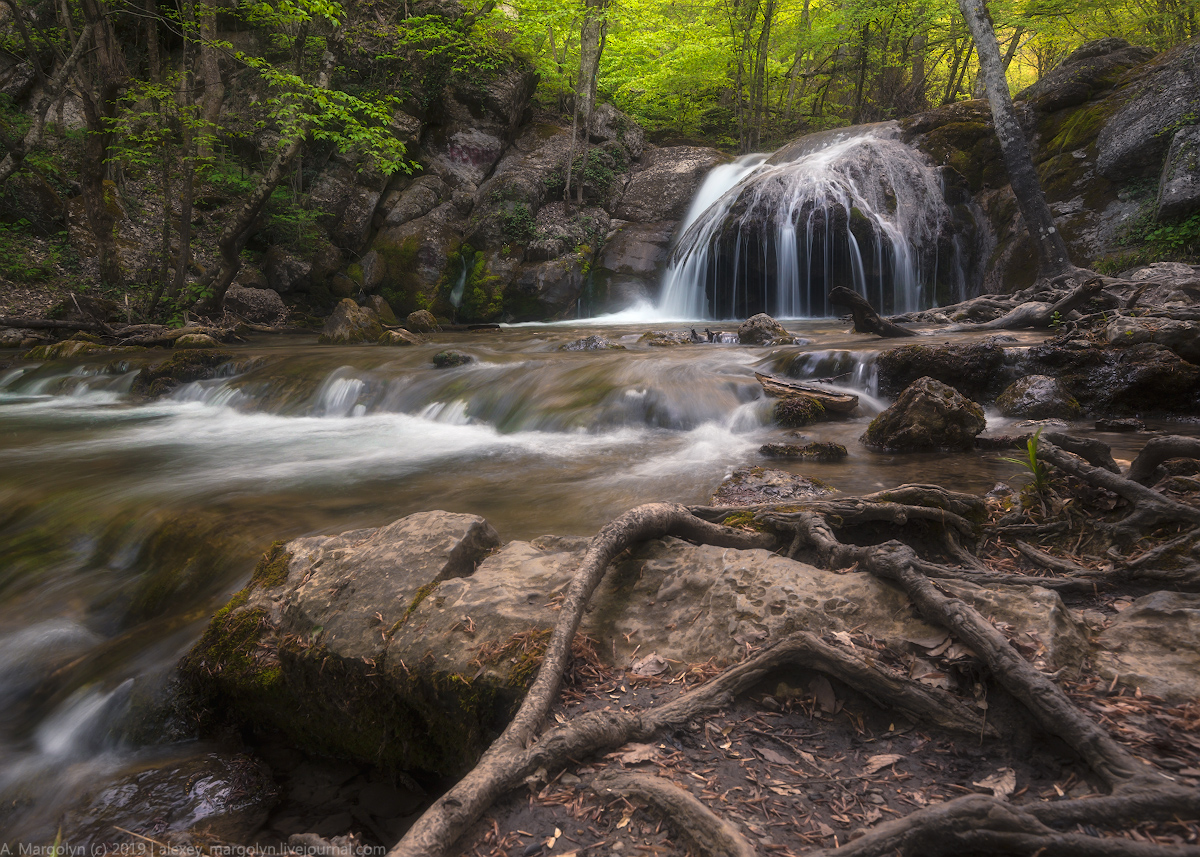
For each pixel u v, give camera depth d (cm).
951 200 1867
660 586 304
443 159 2208
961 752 218
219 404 1068
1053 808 178
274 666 322
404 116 2073
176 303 1620
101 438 830
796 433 743
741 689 247
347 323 1463
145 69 2120
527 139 2373
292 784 300
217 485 598
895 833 176
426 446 771
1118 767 192
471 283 2058
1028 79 3662
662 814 196
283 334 1717
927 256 1777
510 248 2086
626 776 210
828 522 343
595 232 2195
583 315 2127
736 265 1900
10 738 341
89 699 351
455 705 271
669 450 702
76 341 1380
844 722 235
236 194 2008
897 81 2839
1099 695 225
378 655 294
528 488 575
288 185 1986
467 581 313
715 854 178
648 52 2598
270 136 1984
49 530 530
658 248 2169
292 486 594
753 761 219
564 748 218
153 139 1609
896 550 281
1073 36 2762
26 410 1030
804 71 3044
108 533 511
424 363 1111
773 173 1958
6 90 1958
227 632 341
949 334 1123
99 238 1642
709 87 2791
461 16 2094
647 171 2356
